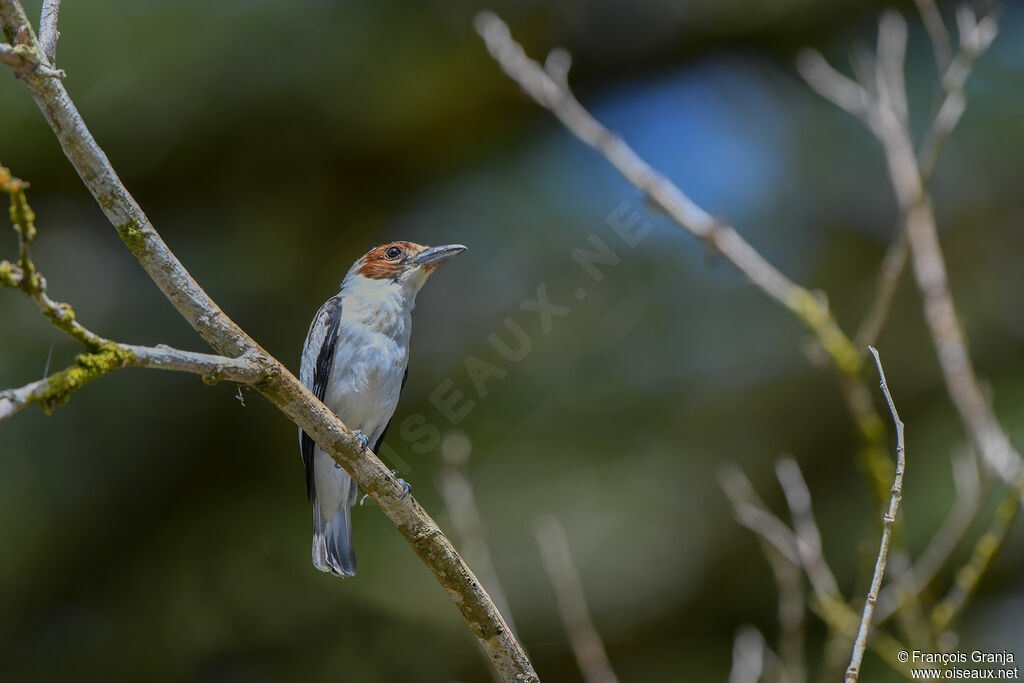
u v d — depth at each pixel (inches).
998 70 546.3
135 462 495.8
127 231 170.7
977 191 542.9
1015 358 517.0
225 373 171.9
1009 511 268.7
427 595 490.9
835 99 328.8
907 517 471.8
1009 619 432.1
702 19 549.3
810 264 532.1
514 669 200.5
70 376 144.2
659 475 510.6
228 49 482.9
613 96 561.9
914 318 527.8
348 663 478.9
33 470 482.3
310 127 501.7
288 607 488.4
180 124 482.9
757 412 524.4
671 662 499.5
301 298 505.7
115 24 469.7
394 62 502.9
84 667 474.3
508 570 486.6
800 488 297.9
